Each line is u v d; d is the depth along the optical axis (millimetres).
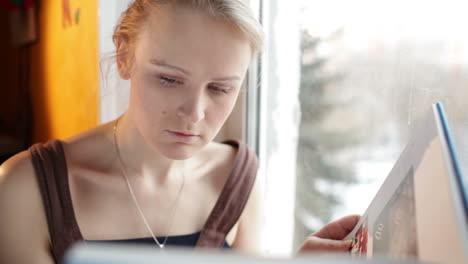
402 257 306
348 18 799
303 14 907
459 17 558
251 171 848
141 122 586
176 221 764
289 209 999
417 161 347
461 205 253
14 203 648
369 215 437
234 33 530
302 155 948
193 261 163
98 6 1119
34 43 2090
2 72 2727
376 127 744
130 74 623
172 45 517
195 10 509
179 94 545
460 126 555
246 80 983
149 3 553
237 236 851
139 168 748
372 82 747
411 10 650
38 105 2117
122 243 706
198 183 816
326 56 859
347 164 824
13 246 639
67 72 1542
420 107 634
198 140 590
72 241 667
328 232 570
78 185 710
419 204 308
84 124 1354
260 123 1021
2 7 2615
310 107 913
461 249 228
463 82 550
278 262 168
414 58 646
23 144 2293
